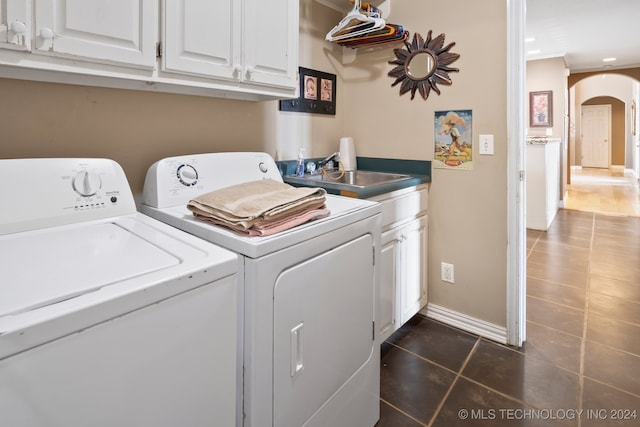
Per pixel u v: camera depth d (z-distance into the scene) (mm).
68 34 1030
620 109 11367
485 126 2012
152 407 740
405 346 2041
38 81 1288
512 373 1789
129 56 1153
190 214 1309
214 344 851
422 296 2277
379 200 1826
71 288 691
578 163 11414
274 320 1021
